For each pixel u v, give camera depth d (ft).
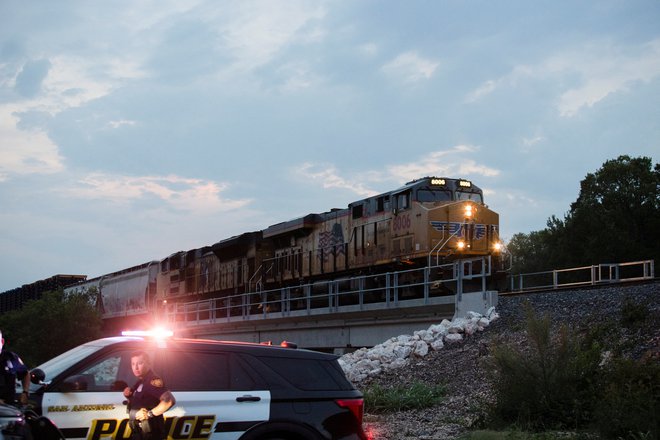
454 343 65.21
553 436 39.19
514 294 74.79
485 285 77.15
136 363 25.18
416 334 68.54
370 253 92.63
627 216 170.50
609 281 73.97
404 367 64.39
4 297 217.15
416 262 84.58
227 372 26.81
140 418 24.72
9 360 25.54
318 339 91.20
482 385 52.85
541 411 43.75
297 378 27.58
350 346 85.51
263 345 28.32
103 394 25.46
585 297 65.41
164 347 26.50
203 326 120.78
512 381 45.60
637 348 50.44
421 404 52.29
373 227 92.79
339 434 27.45
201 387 26.18
